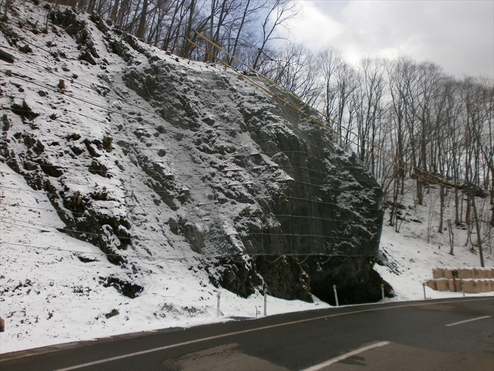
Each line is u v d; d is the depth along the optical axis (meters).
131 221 11.78
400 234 31.19
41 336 6.88
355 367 5.43
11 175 10.94
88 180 11.45
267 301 12.12
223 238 12.66
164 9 27.17
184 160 14.70
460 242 31.56
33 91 13.19
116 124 14.28
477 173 41.16
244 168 14.94
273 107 17.34
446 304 15.15
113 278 9.76
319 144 18.77
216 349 6.20
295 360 5.69
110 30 18.94
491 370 5.56
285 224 14.33
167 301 9.64
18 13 16.48
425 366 5.65
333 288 14.97
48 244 9.66
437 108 40.69
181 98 16.08
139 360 5.44
